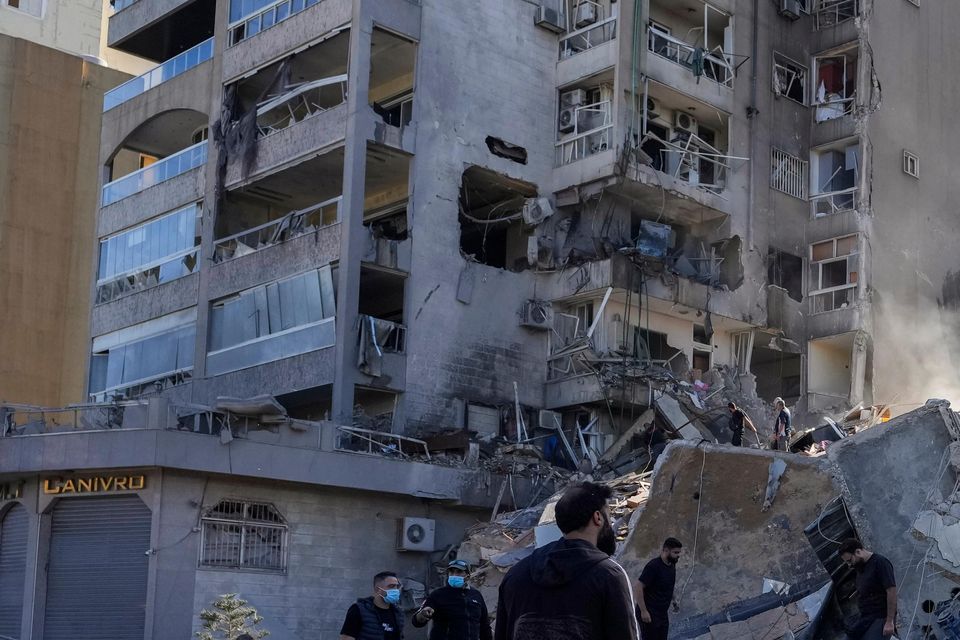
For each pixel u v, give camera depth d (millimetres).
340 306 29766
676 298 33594
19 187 43094
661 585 13461
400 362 30438
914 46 39188
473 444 28531
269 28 33531
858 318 35562
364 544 26328
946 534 18953
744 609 19672
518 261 34031
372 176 32906
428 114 31906
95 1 49688
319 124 31531
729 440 31094
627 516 22531
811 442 26344
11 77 43469
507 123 33469
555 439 31766
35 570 25359
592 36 34219
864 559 13516
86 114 44812
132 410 24922
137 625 24172
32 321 42750
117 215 37469
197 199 34781
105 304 37125
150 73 37281
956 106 40156
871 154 37000
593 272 32719
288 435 25500
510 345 32688
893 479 19562
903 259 37344
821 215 37125
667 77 34375
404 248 31000
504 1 33938
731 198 35500
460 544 26984
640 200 34406
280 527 25453
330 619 25609
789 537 20141
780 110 37281
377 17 31266
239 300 32781
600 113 33875
